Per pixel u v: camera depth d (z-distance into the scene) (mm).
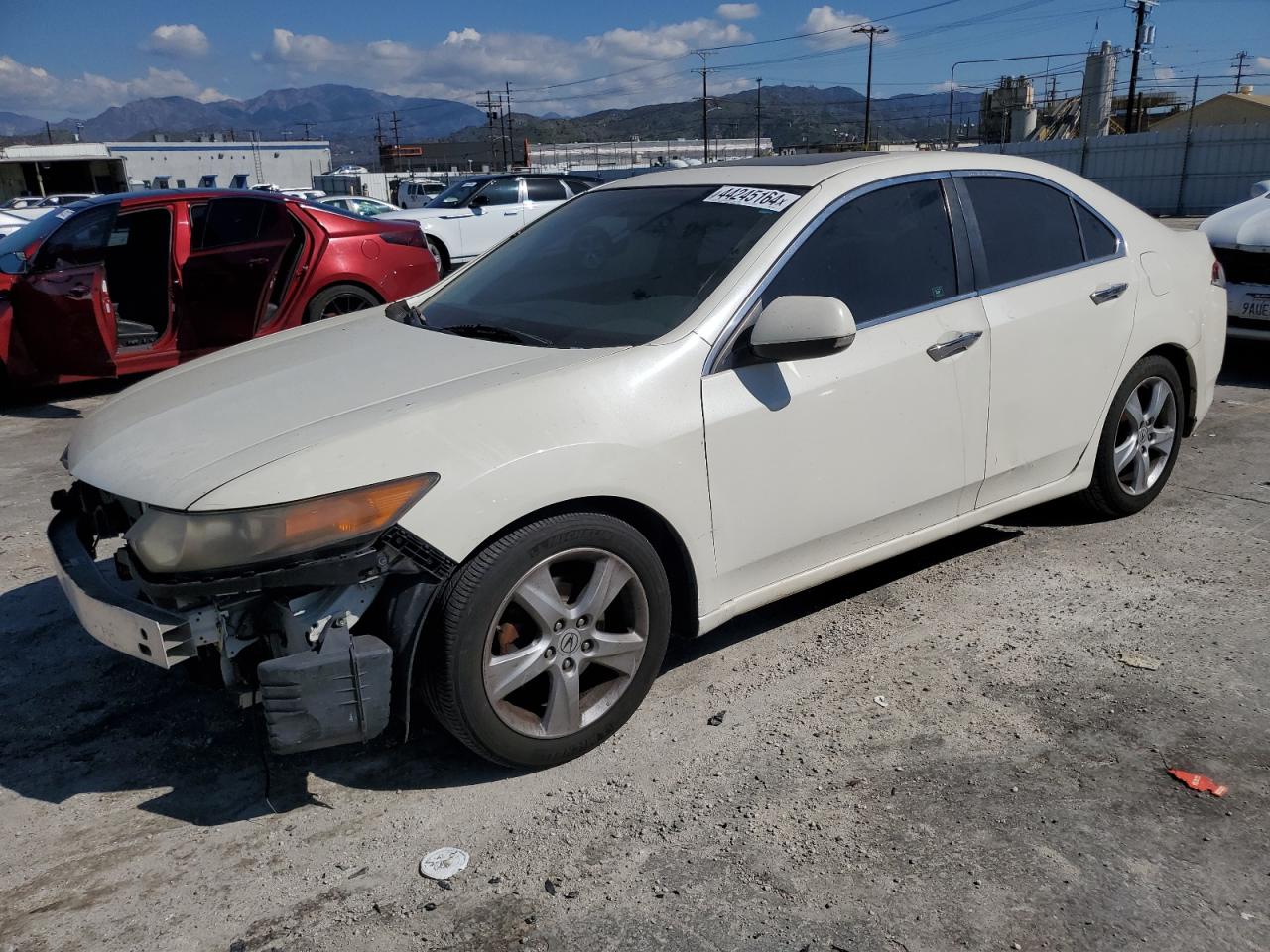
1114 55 49656
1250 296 6598
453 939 2191
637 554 2801
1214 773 2682
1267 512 4539
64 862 2496
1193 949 2094
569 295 3371
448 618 2523
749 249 3137
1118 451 4324
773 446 3033
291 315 7707
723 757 2842
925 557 4215
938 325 3418
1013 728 2926
